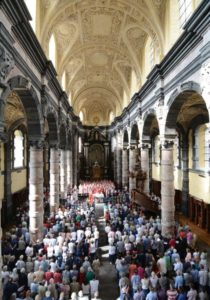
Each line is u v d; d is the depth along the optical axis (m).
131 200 22.25
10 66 8.24
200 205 18.08
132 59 20.28
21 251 11.90
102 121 47.00
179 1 12.85
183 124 20.44
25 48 10.10
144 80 19.52
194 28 9.20
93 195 26.72
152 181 29.59
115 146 39.41
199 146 18.89
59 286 8.64
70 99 30.11
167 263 10.38
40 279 8.82
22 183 23.69
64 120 23.28
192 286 8.20
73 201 23.78
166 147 13.75
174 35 13.16
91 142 46.66
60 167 24.52
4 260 10.41
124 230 14.14
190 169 20.39
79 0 14.69
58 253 10.91
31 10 12.80
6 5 7.55
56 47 19.56
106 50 21.88
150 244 12.00
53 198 18.98
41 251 11.00
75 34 18.89
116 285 10.53
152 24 14.59
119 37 19.44
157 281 8.55
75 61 23.72
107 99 37.50
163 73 13.80
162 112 14.07
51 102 16.39
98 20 17.81
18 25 8.71
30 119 12.80
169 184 13.80
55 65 19.53
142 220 15.30
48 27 14.36
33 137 12.99
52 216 16.83
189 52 10.33
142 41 19.03
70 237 12.98
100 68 26.39
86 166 46.19
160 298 8.02
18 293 8.42
